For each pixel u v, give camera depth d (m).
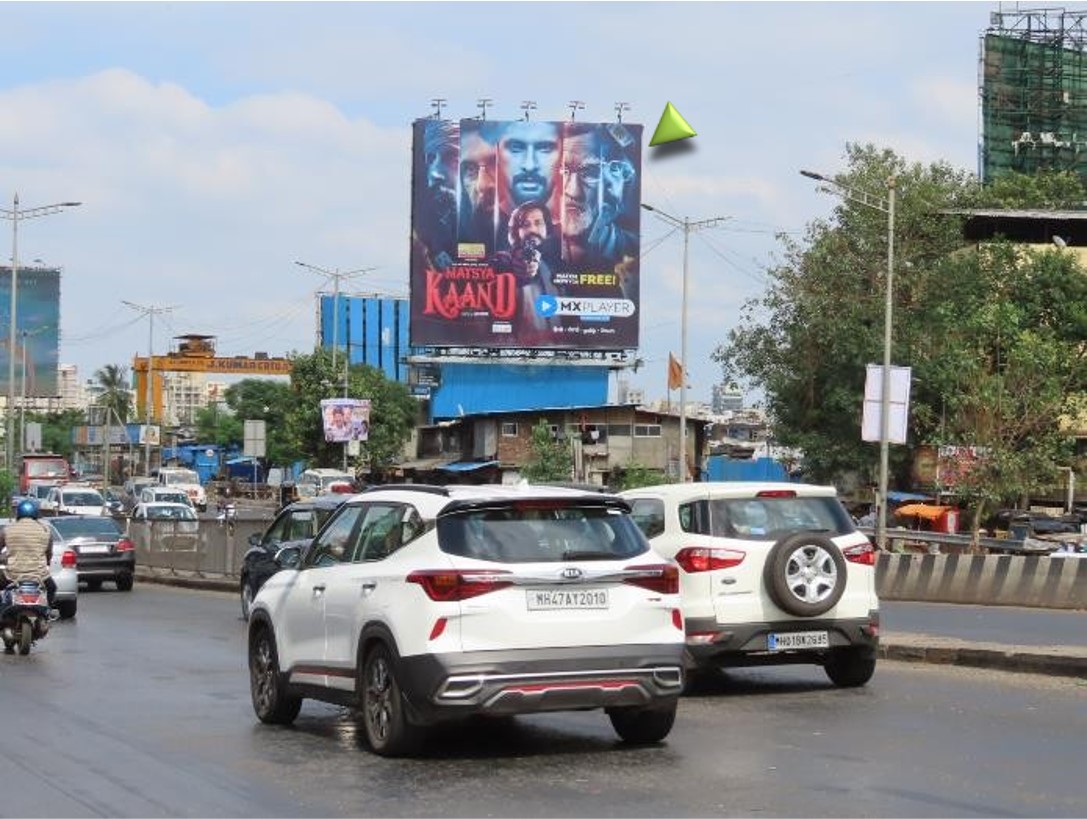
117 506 64.38
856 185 51.56
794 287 51.91
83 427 134.75
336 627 10.42
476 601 9.30
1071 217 57.91
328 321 97.19
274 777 9.28
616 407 69.94
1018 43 73.12
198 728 11.44
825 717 11.68
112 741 10.80
